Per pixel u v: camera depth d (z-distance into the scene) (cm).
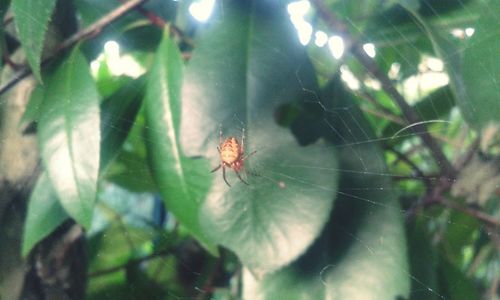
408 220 23
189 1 23
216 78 20
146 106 21
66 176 20
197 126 19
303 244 19
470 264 26
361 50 22
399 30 23
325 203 19
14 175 23
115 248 30
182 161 21
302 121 20
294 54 20
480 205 23
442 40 20
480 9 20
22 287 23
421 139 23
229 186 19
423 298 22
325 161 19
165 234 30
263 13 20
